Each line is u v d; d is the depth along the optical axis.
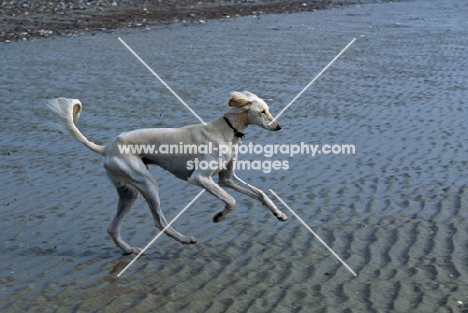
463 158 9.47
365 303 5.88
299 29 19.66
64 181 8.84
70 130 6.86
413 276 6.33
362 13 23.27
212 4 23.59
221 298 6.03
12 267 6.61
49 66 14.81
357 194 8.34
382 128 10.84
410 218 7.59
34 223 7.62
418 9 24.53
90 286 6.26
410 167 9.17
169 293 6.12
